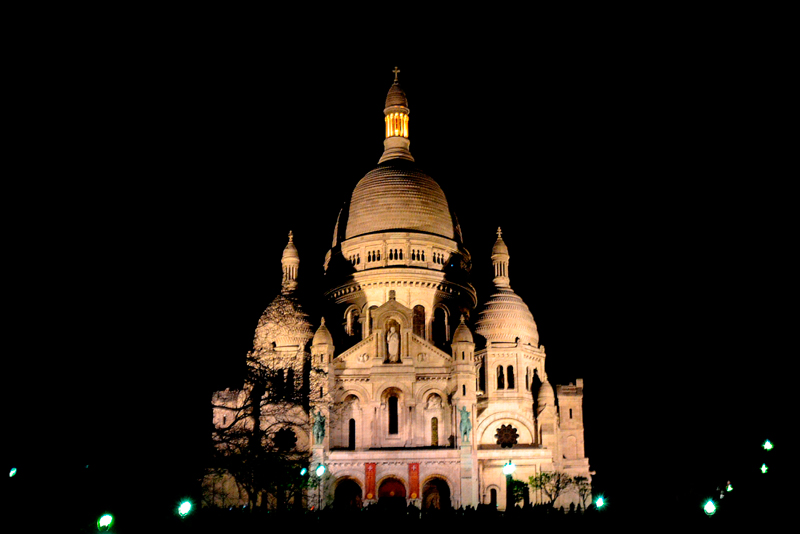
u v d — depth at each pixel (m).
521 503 127.12
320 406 124.25
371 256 150.00
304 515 70.81
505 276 153.00
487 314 147.12
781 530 62.72
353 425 132.12
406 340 133.62
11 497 70.81
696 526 63.47
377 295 147.12
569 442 149.50
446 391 131.88
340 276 151.75
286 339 140.75
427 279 147.88
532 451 130.25
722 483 108.88
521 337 146.00
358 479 122.44
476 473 124.25
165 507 77.75
